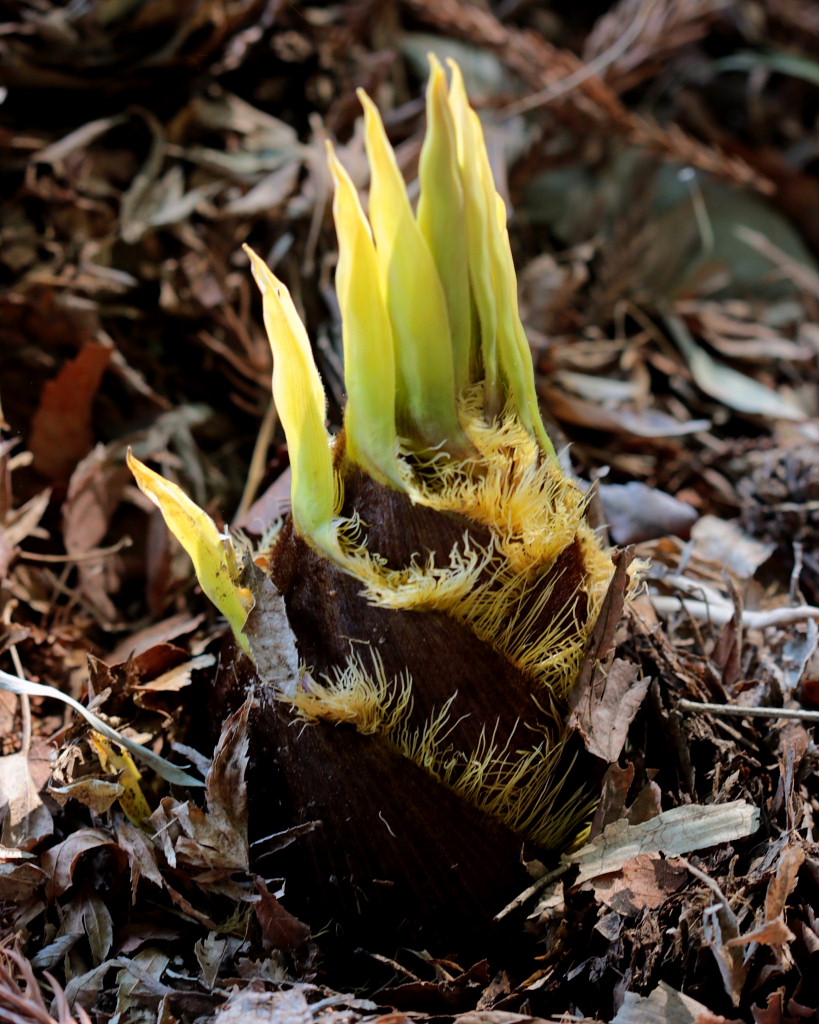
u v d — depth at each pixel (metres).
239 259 0.88
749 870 0.64
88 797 0.65
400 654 0.62
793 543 0.81
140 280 0.86
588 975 0.63
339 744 0.62
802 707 0.72
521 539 0.62
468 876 0.63
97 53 0.88
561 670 0.64
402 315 0.61
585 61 1.12
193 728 0.69
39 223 0.85
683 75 1.37
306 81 1.00
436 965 0.63
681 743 0.68
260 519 0.76
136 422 0.83
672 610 0.77
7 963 0.63
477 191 0.62
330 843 0.63
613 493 0.81
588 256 1.10
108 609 0.77
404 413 0.62
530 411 0.64
